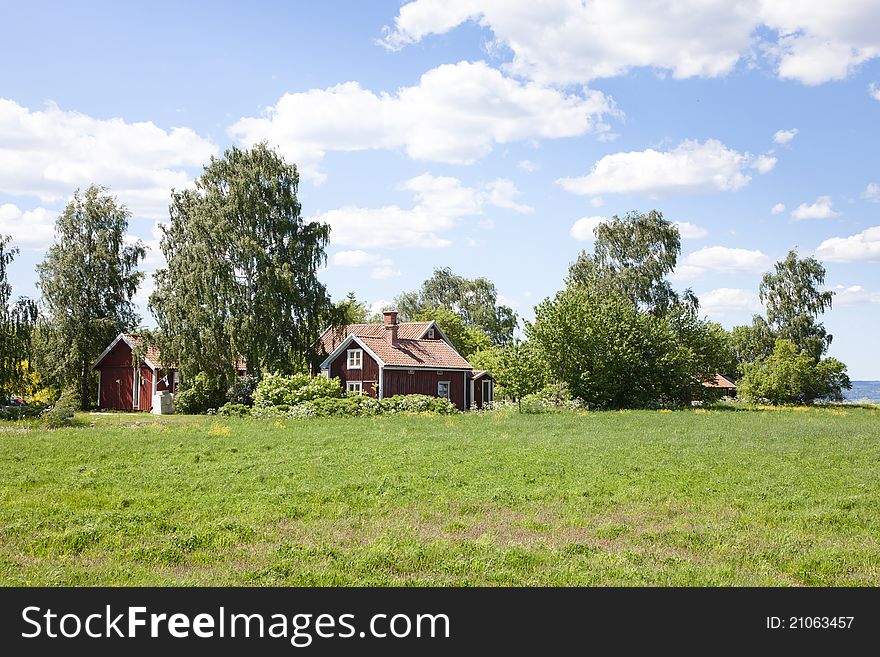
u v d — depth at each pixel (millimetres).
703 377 57469
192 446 24688
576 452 23031
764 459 21469
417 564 10766
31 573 10328
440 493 16344
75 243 56625
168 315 48000
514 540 12172
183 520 13594
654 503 15359
